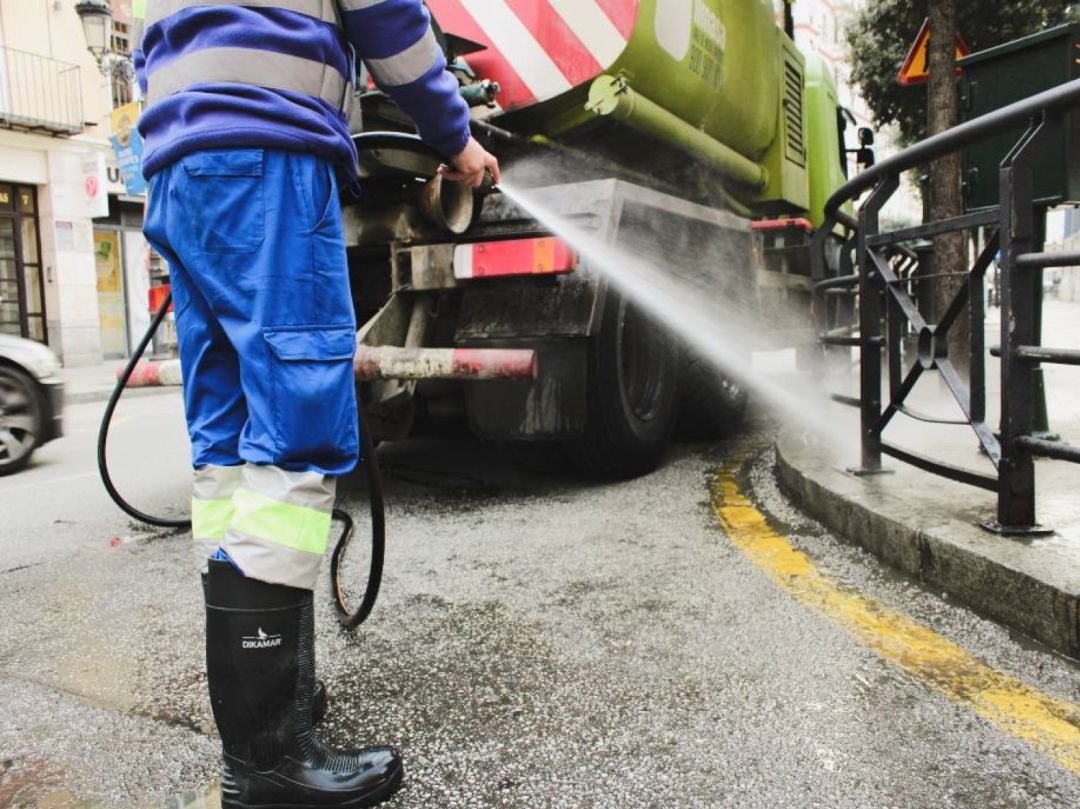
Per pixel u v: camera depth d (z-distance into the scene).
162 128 1.58
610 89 3.89
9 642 2.51
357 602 2.73
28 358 5.64
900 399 3.40
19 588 3.02
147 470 5.50
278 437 1.55
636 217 3.93
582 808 1.62
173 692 2.16
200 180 1.51
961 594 2.58
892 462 3.91
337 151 1.61
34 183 15.10
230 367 1.71
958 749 1.78
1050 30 3.80
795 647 2.30
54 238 15.24
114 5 16.06
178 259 1.65
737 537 3.34
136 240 17.14
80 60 15.44
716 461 5.00
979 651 2.25
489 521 3.66
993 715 1.92
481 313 3.74
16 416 5.56
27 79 14.66
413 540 3.40
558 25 3.94
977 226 2.82
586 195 3.67
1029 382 2.63
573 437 3.83
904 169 3.31
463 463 4.98
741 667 2.19
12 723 2.00
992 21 13.47
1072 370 7.84
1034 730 1.85
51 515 4.21
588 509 3.84
